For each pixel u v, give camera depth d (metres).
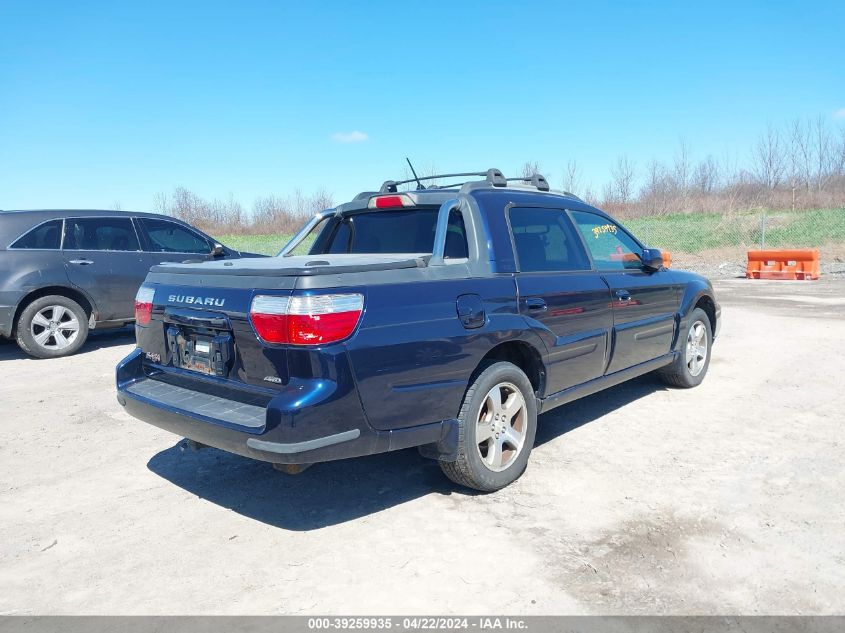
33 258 8.20
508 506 3.84
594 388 4.86
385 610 2.85
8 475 4.50
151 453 4.90
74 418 5.79
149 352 4.18
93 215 8.82
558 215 4.84
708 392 6.20
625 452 4.66
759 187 37.97
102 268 8.70
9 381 7.18
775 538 3.40
